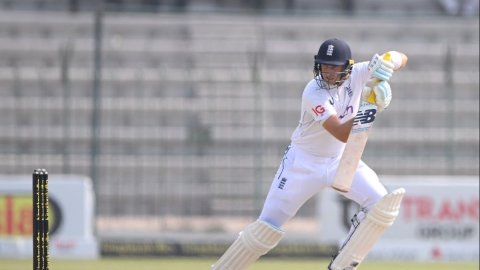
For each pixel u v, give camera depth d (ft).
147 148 161.68
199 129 159.63
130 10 147.13
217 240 137.69
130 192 157.89
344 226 130.11
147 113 163.53
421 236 128.67
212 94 164.76
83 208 130.41
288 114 163.53
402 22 153.48
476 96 164.25
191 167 159.63
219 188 159.02
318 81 57.36
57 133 164.14
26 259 123.54
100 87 155.84
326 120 55.67
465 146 162.09
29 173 161.17
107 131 162.40
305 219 157.48
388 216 57.98
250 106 163.32
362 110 55.52
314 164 59.98
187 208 158.30
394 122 164.86
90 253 130.82
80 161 159.53
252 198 159.12
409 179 139.23
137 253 131.75
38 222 54.03
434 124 164.86
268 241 60.39
